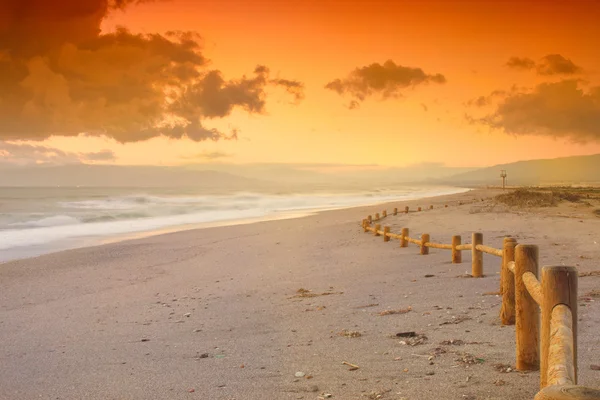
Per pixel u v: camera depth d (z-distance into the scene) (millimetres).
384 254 15234
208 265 15242
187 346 6746
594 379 4219
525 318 4527
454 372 4738
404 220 25562
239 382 5055
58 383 5480
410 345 5875
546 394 1567
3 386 5492
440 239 17875
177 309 9453
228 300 10031
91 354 6648
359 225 25031
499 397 3998
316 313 8234
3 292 12211
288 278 12211
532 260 4512
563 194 32094
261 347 6422
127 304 10250
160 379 5352
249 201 63156
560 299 3025
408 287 9891
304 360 5660
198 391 4867
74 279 13773
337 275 12125
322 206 52562
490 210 27125
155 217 37844
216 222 33156
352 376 4941
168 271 14531
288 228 25562
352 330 6852
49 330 8312
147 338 7367
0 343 7570
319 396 4457
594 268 10352
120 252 18719
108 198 73812
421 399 4133
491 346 5484
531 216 22984
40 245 22062
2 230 28250
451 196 60719
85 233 26797
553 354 2412
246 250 18141
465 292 8898
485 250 9695
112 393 5016
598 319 6219
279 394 4605
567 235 16188
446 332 6301
